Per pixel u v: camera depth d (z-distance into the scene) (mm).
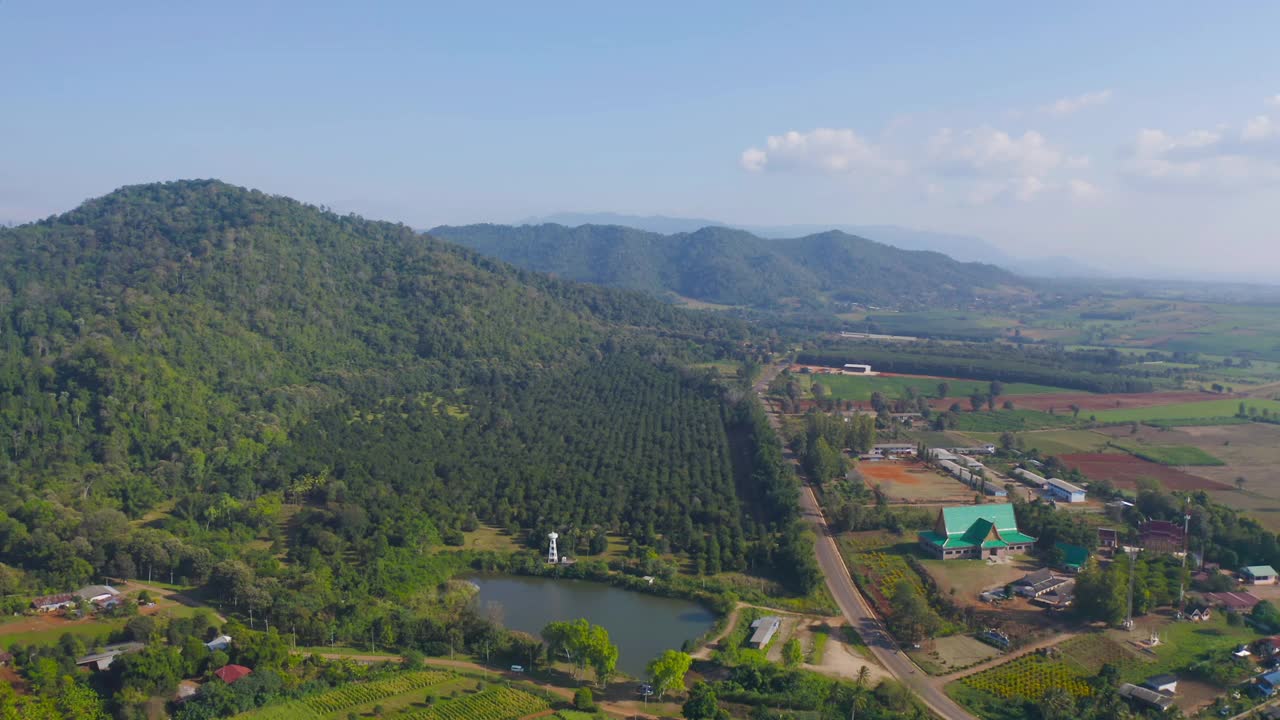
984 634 169625
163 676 139500
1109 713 137375
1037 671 155125
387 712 139625
